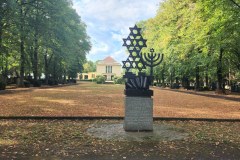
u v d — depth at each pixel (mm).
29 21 37531
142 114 10016
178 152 7352
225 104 21594
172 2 37406
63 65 70938
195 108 18375
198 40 26875
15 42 37562
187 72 46500
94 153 7145
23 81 44594
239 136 9414
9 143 7906
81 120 12352
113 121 12195
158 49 42625
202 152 7379
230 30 22125
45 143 8031
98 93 33500
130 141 8477
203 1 21984
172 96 31734
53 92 33750
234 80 44688
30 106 17078
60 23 42312
